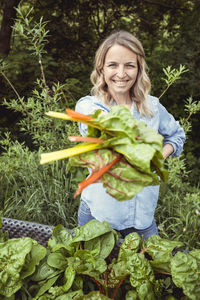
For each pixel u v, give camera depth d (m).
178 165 2.24
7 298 1.16
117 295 1.25
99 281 1.17
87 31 5.21
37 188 2.21
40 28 2.04
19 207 2.08
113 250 1.35
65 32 5.07
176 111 4.84
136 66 1.20
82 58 5.14
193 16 4.80
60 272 1.23
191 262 1.09
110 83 1.23
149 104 1.32
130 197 0.72
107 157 0.74
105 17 5.29
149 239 1.28
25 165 2.27
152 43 5.04
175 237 1.97
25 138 3.80
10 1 4.34
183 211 2.12
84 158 0.76
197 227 1.94
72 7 5.06
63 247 1.31
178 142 1.42
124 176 0.73
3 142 2.43
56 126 2.27
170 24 5.19
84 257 1.19
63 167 2.33
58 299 1.11
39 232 1.46
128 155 0.70
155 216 2.20
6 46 4.41
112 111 0.73
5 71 3.94
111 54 1.17
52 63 4.23
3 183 2.33
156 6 5.17
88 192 1.35
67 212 2.13
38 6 4.97
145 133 0.74
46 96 2.23
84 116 0.74
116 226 1.37
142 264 1.13
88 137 0.78
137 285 1.11
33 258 1.22
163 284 1.25
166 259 1.18
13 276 1.13
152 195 1.34
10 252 1.17
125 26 5.18
